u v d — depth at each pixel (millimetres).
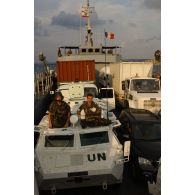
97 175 5938
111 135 6711
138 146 7078
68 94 11453
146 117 8258
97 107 7023
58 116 6980
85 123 6871
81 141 6527
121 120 8727
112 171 5984
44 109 13484
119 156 6242
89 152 6312
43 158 6156
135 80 13320
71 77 15305
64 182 5949
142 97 11938
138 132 7570
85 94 12086
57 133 6594
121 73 15156
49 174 5855
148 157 6645
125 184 6766
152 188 5719
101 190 6453
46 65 18578
